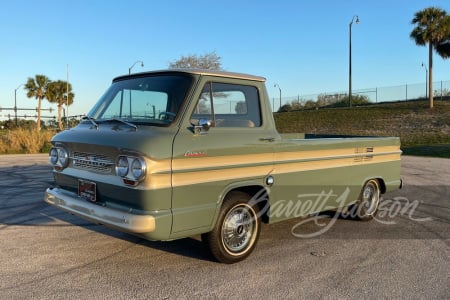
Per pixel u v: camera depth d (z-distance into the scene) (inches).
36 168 557.0
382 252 213.8
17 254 196.9
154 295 156.0
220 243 182.4
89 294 155.4
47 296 152.8
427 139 1194.6
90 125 194.2
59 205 188.7
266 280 173.2
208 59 1304.1
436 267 192.7
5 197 335.3
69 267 181.8
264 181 196.1
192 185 166.4
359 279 176.6
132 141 159.2
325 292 162.6
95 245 211.6
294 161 210.5
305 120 1727.4
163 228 157.3
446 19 1496.1
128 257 195.5
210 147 171.9
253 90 197.9
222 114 183.8
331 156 234.2
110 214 160.6
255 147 189.8
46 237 224.2
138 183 155.3
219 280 171.6
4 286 160.9
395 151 291.4
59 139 195.3
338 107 1994.3
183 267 184.9
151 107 181.3
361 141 258.1
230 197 185.8
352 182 253.1
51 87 1831.9
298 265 192.1
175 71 183.8
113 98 202.2
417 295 161.6
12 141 907.4
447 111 1498.5
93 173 177.0
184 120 169.5
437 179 492.1
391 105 1758.1
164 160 157.3
